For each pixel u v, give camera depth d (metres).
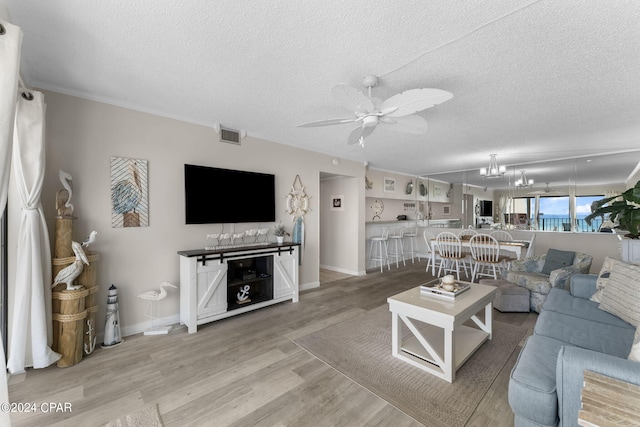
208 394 1.87
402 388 1.92
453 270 5.80
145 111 2.89
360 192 5.59
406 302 2.27
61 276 2.19
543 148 4.50
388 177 6.80
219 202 3.42
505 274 4.03
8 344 2.10
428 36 1.70
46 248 2.18
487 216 6.39
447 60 1.96
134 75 2.24
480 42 1.75
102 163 2.65
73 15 1.55
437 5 1.44
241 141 3.66
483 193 6.47
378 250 6.50
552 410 1.23
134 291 2.84
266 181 3.91
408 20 1.56
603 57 1.89
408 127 2.51
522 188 5.89
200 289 2.94
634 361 1.11
